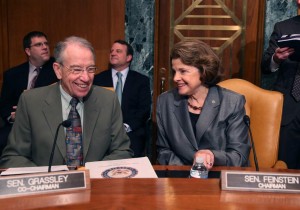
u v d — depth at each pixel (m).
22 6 3.83
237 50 3.74
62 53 1.75
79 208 1.05
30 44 3.51
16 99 3.62
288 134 2.78
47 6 3.81
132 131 3.41
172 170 1.69
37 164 1.86
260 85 3.71
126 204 1.07
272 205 1.08
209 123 1.95
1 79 3.96
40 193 1.13
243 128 1.96
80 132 1.86
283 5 3.55
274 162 2.20
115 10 3.74
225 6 3.70
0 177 1.12
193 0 3.72
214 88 2.03
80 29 3.81
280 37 2.70
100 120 1.92
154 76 3.84
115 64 3.53
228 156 1.79
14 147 1.87
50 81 3.55
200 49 1.89
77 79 1.74
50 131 1.83
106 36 3.79
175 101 2.03
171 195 1.14
